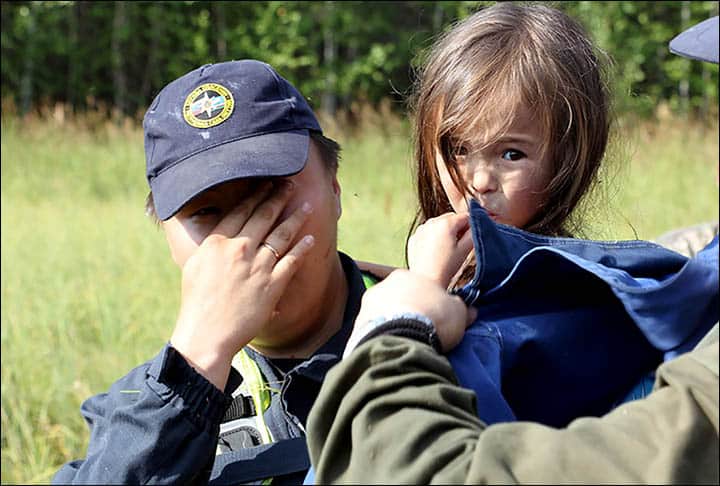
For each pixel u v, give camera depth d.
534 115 2.16
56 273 8.17
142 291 7.64
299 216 2.06
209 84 2.14
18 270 8.23
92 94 23.17
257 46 22.58
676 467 1.36
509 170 2.18
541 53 2.19
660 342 1.62
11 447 5.42
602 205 2.52
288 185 2.09
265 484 2.00
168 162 2.10
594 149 2.24
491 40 2.22
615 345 1.74
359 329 1.63
